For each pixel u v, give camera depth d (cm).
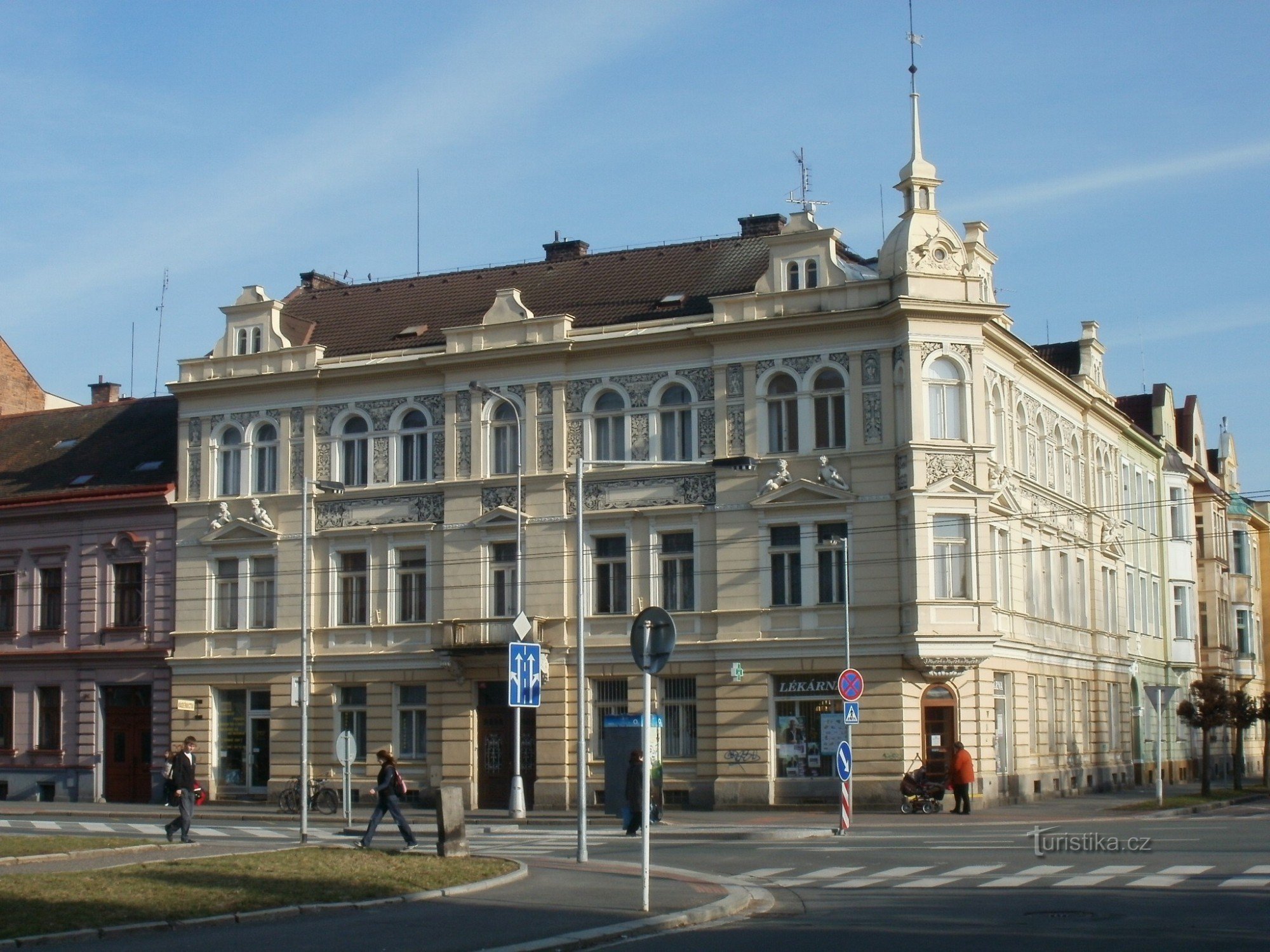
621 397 4906
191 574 5462
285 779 5206
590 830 3925
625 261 5388
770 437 4691
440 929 1947
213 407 5500
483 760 4969
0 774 5747
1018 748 4841
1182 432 8225
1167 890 2283
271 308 5447
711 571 4712
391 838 3625
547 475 4934
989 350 4812
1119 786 6116
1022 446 5175
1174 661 7169
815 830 3625
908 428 4491
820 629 4566
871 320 4578
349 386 5294
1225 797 5297
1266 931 1848
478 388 4903
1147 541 7000
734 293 4994
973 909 2111
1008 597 4841
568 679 4844
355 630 5181
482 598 4991
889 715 4453
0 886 2184
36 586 5812
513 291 5081
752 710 4594
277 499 5334
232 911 2041
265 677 5300
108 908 2016
